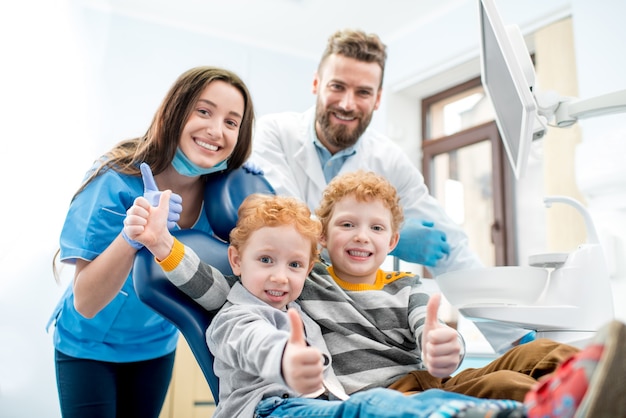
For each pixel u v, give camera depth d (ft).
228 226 3.38
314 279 3.24
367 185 3.31
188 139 3.37
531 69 3.37
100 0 8.57
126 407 4.28
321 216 3.41
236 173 3.65
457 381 2.79
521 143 3.23
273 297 2.87
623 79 6.21
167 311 2.81
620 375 1.36
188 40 9.38
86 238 3.25
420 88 9.80
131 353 4.08
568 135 6.86
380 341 3.06
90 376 3.93
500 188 8.34
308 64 10.48
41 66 7.00
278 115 5.78
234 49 9.80
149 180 2.94
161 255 2.71
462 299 3.29
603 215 5.14
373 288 3.30
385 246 3.29
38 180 6.83
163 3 8.80
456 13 8.75
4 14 6.56
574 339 3.08
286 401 2.47
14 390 6.54
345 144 5.34
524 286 3.12
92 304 3.19
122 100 8.59
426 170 9.81
